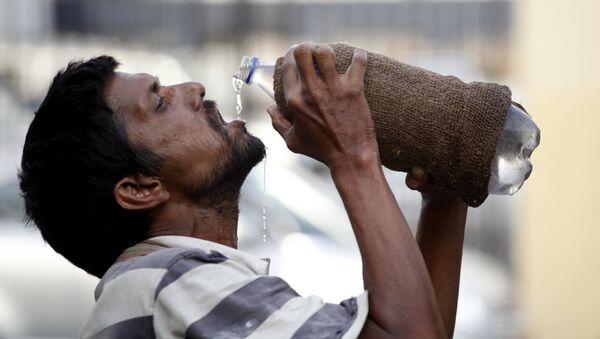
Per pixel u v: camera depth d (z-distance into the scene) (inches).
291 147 126.0
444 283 139.2
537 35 387.9
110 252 131.6
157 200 129.7
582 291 386.0
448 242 139.9
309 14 617.0
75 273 371.6
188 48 595.2
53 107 129.7
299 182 380.8
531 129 128.7
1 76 596.4
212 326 117.3
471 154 125.6
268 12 606.2
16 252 373.7
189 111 132.6
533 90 389.4
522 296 390.9
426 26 619.2
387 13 623.5
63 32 621.6
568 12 382.0
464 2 614.2
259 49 599.5
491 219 496.1
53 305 370.9
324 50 122.3
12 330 367.6
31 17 625.6
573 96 383.6
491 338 362.3
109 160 127.7
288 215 369.4
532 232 394.3
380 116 126.0
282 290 121.4
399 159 128.2
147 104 130.0
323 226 365.7
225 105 550.3
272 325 117.2
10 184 404.5
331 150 122.6
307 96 122.6
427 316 117.3
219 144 132.5
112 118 128.3
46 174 129.1
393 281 117.8
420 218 141.6
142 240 130.9
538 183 391.5
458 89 127.2
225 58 586.6
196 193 131.3
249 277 121.6
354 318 116.5
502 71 604.4
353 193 121.0
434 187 133.0
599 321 379.9
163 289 119.8
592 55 380.5
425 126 125.7
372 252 119.0
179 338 118.9
